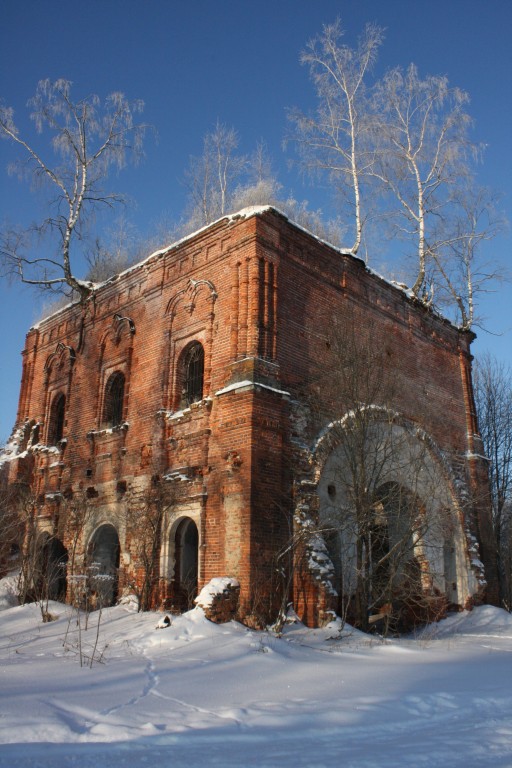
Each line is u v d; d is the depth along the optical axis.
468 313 25.80
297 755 5.29
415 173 26.91
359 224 25.36
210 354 16.58
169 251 19.03
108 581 18.36
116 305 20.91
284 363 16.05
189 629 12.40
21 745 5.49
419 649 12.33
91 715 6.60
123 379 20.19
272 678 8.83
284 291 16.73
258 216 16.50
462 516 21.28
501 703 7.53
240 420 14.76
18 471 22.25
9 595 19.41
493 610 20.16
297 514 14.66
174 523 16.05
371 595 15.34
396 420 18.44
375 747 5.60
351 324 17.69
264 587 13.69
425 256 26.16
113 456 18.91
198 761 5.08
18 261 21.55
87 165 22.72
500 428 32.78
